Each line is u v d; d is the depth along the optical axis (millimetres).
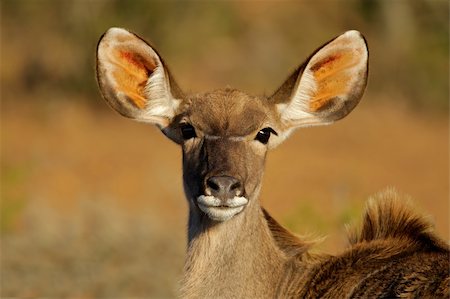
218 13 34906
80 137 29578
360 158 28000
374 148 29250
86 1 32344
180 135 9688
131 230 19453
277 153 27781
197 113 9516
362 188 24656
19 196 22328
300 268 9570
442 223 21781
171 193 24234
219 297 9242
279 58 35531
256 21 36906
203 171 9133
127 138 29578
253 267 9352
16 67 33781
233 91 9797
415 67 34375
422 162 27969
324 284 9258
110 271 16594
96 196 23172
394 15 34719
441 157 28656
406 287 8320
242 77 34312
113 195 24078
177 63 33531
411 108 33656
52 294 15523
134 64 9812
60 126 30422
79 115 31328
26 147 28219
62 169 26000
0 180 23453
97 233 19047
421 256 8883
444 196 24438
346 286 9023
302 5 37875
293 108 9859
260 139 9508
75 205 22562
